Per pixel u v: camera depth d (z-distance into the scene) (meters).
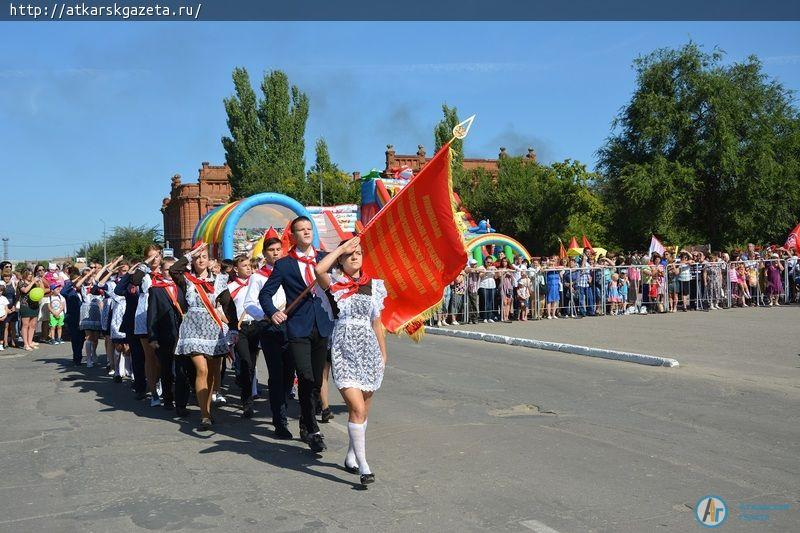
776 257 22.34
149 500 5.43
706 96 37.53
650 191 36.84
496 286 19.72
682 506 5.07
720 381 9.86
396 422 7.84
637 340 14.27
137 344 9.78
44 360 14.85
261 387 10.61
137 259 9.92
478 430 7.41
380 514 5.04
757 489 5.43
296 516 5.03
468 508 5.11
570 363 11.92
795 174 38.12
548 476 5.80
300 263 7.04
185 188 64.06
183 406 8.58
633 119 39.53
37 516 5.11
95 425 8.14
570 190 43.97
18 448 7.09
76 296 13.98
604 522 4.79
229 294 8.55
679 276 21.14
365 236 8.04
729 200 38.03
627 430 7.28
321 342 7.10
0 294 17.61
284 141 52.22
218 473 6.13
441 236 8.17
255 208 26.17
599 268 20.69
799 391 9.13
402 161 56.72
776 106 39.81
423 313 8.20
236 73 52.06
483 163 57.84
